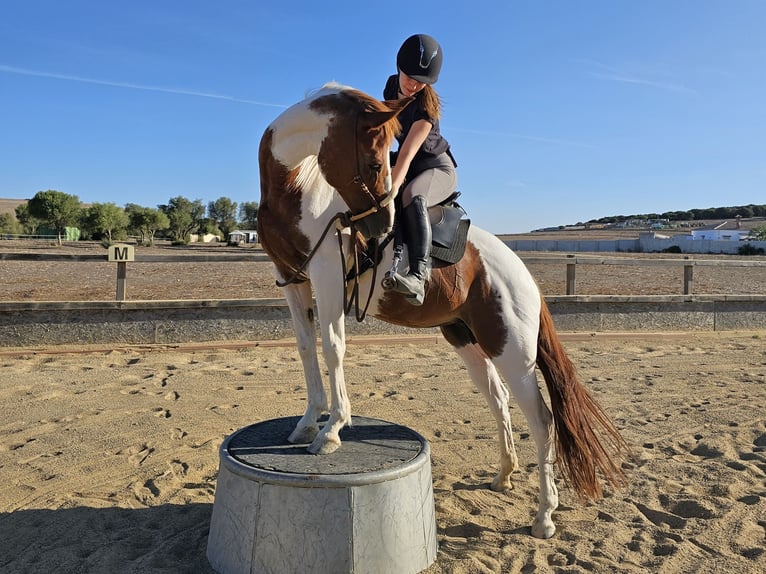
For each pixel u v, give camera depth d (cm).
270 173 289
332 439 287
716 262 959
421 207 289
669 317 940
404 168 283
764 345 852
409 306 304
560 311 905
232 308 788
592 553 293
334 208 286
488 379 357
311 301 312
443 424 499
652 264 938
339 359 286
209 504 344
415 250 284
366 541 254
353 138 264
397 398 571
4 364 658
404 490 266
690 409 539
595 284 1370
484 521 331
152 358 703
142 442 439
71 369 645
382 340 822
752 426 489
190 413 509
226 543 268
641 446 449
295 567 250
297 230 285
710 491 365
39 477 375
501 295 308
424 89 294
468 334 351
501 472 368
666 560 283
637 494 364
